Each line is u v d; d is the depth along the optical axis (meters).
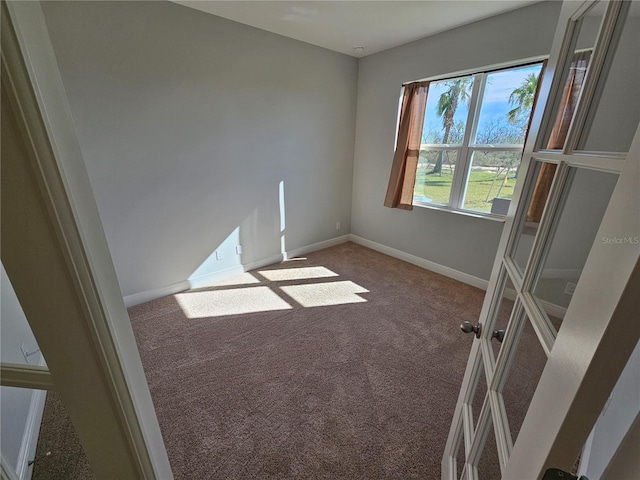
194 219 2.75
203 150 2.63
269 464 1.33
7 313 0.45
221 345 2.11
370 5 2.17
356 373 1.86
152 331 2.26
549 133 0.76
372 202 3.85
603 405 0.38
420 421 1.54
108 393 0.51
